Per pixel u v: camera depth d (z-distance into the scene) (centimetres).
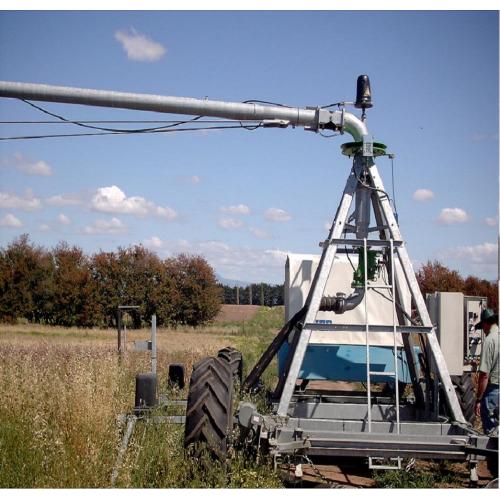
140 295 4359
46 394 833
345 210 771
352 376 930
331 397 914
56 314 4312
